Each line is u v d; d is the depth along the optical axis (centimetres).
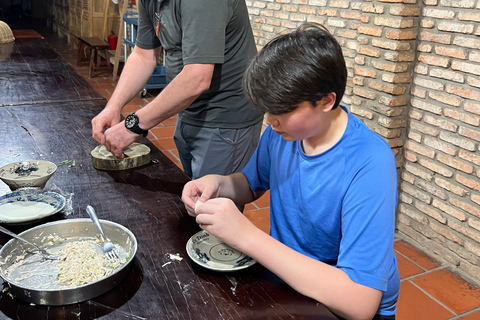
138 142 188
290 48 92
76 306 94
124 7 548
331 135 107
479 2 213
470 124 228
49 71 301
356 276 95
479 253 234
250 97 97
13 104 229
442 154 246
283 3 352
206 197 123
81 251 110
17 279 101
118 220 128
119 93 184
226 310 95
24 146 177
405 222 276
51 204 129
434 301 222
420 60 249
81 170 159
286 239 125
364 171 101
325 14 310
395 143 265
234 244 100
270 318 92
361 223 98
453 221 246
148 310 94
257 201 310
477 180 230
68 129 198
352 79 291
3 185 146
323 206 109
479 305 220
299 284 97
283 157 121
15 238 108
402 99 258
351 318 96
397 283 120
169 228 125
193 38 148
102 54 625
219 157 185
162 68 520
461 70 227
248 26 175
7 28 388
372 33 261
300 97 91
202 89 153
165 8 162
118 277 100
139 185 150
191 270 107
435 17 236
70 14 757
